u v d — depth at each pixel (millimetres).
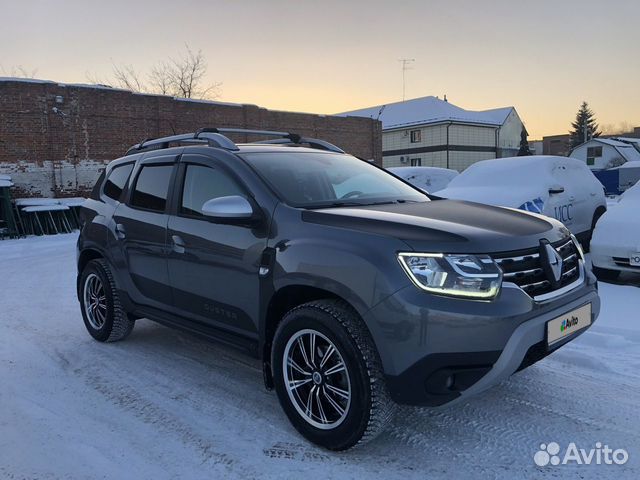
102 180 5145
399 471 2828
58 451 3080
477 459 2936
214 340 3756
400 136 49062
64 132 18812
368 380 2775
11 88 17562
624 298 5852
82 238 5082
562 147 88000
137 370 4320
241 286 3424
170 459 2980
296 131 27828
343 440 2910
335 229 3020
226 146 3943
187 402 3711
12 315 6152
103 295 4934
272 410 3576
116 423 3414
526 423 3320
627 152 50562
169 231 3980
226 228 3541
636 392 3693
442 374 2652
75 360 4570
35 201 16797
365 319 2760
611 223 6539
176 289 3984
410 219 3049
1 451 3088
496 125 48969
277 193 3412
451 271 2668
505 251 2824
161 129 21547
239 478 2789
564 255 3230
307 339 3094
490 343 2629
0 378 4184
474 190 8266
